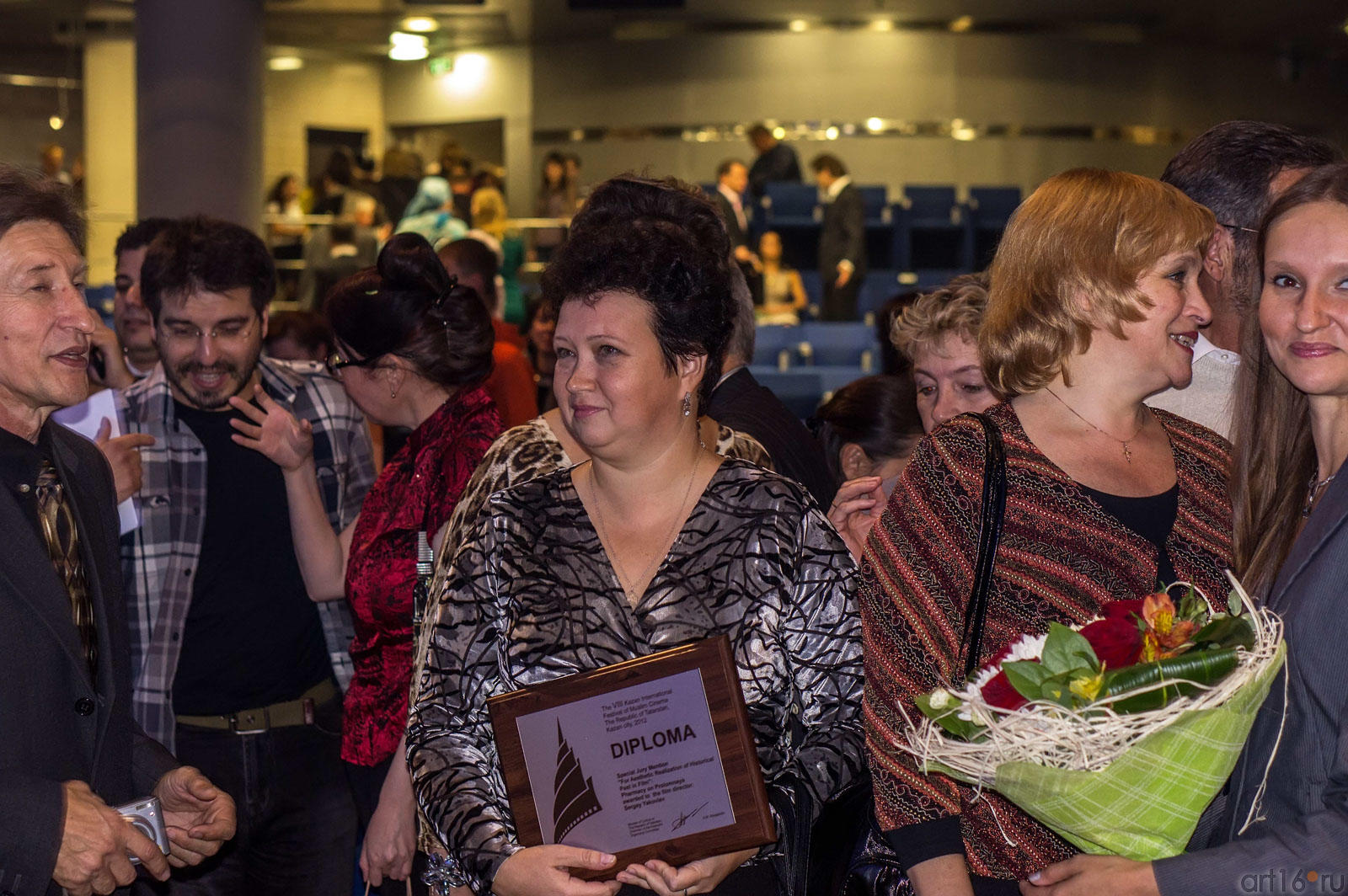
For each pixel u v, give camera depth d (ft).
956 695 4.63
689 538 5.21
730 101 44.62
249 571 8.60
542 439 6.21
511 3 40.86
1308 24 43.09
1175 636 4.44
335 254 34.27
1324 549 4.68
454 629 5.34
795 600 5.21
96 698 6.01
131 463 8.09
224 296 8.38
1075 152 44.34
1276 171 6.59
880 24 43.78
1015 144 44.06
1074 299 5.23
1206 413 6.53
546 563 5.26
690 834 4.74
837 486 8.13
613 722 4.80
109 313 29.84
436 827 5.09
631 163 45.44
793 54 44.16
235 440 8.29
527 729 4.88
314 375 9.37
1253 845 4.46
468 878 5.04
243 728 8.49
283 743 8.61
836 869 5.66
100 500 6.52
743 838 4.69
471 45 46.32
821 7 42.60
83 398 5.97
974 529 5.22
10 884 5.24
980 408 6.91
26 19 37.96
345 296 7.70
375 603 7.53
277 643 8.61
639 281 4.99
